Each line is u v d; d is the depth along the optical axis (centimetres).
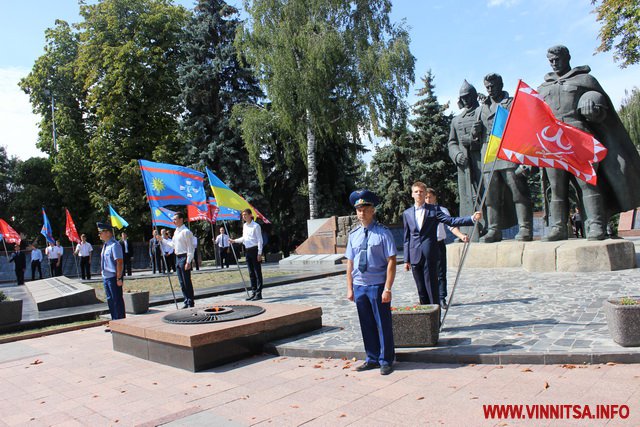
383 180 3922
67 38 3669
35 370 682
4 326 979
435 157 3772
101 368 661
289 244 3622
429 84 3816
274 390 508
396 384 491
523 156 650
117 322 747
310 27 2570
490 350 546
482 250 1379
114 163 3231
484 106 1379
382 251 538
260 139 2788
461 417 397
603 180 1175
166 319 725
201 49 3225
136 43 3250
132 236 3375
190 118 3275
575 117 1145
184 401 496
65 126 3484
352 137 2809
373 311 540
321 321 771
